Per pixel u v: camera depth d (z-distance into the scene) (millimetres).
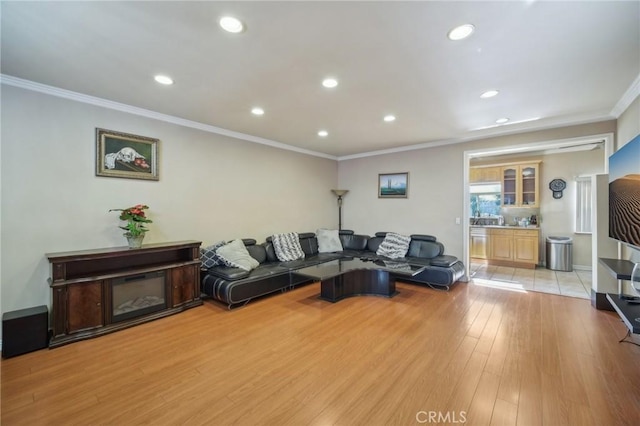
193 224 4234
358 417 1797
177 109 3643
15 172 2828
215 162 4504
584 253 6016
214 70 2604
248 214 5012
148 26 1968
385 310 3662
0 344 2658
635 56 2340
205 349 2674
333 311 3635
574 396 1977
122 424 1759
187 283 3723
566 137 4152
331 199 6836
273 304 3916
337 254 5758
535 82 2832
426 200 5590
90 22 1918
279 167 5570
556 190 6273
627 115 3326
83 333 2865
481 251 6887
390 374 2256
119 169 3488
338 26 1964
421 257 5238
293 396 2004
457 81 2811
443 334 2957
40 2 1705
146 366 2393
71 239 3150
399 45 2193
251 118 3994
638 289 2404
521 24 1938
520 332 2996
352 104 3438
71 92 3088
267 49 2256
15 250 2832
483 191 7281
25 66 2539
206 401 1959
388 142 5438
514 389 2061
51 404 1938
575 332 2990
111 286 3061
